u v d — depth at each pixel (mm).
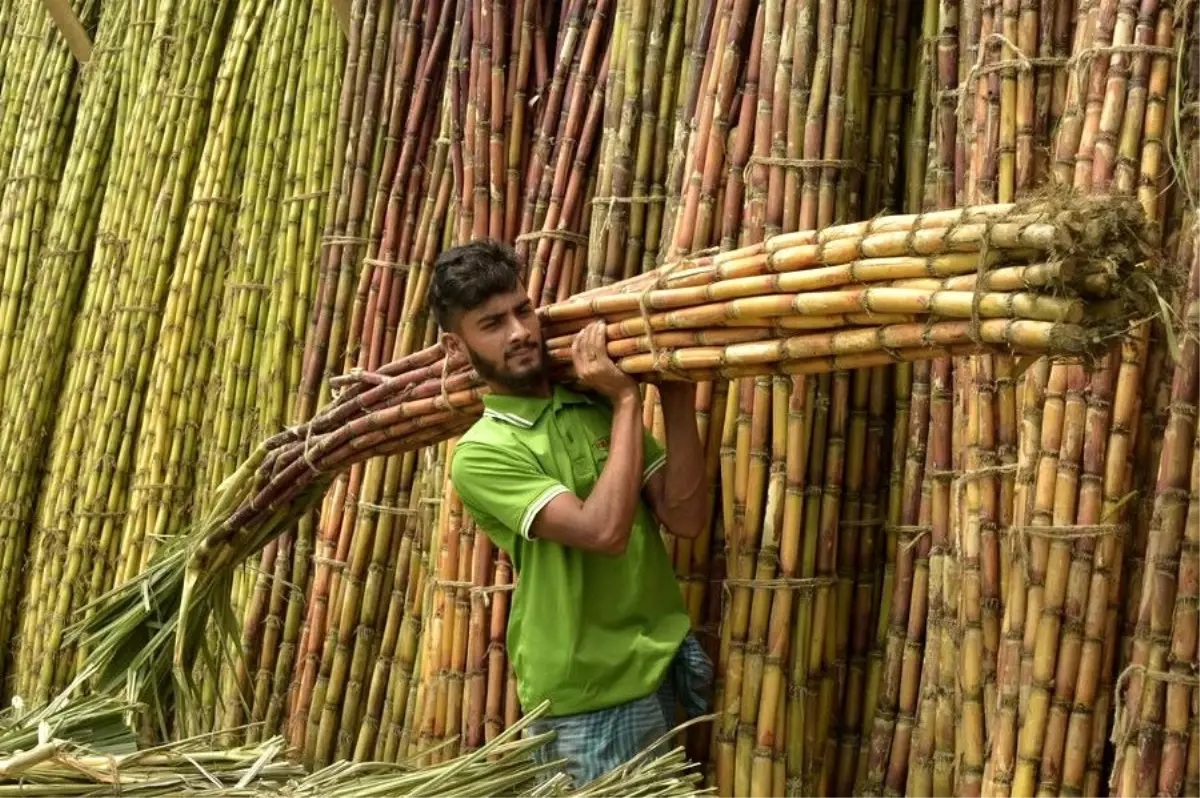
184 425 4445
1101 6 2420
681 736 2814
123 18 5094
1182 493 2256
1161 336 2393
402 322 3693
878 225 2125
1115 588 2371
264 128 4332
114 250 4777
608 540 2369
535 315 2574
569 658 2516
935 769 2674
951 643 2668
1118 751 2289
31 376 4996
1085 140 2414
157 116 4742
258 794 2242
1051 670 2367
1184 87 2363
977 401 2557
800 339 2248
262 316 4262
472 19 3479
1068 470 2367
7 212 5320
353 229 3896
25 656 4707
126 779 2229
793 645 2721
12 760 2100
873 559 2930
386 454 3092
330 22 4195
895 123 2982
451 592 3162
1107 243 1855
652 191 3098
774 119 2750
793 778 2705
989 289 1941
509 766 2389
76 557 4582
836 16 2752
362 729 3572
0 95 5566
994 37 2607
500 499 2467
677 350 2416
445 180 3648
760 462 2723
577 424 2580
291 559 3869
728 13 2877
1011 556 2457
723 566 2850
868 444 2912
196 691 3787
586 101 3250
